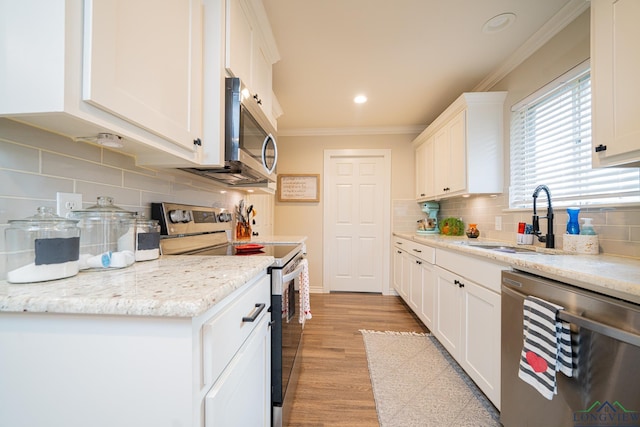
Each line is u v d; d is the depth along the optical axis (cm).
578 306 88
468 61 208
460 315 168
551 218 159
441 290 199
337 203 374
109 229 91
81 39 56
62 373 53
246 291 82
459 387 160
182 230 135
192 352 51
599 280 83
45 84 54
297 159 373
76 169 83
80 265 76
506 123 217
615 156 105
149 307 50
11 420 54
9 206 66
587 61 149
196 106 103
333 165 374
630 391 73
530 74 192
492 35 179
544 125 185
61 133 77
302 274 168
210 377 56
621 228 131
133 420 52
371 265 370
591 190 149
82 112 57
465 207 286
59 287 59
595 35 111
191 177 153
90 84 57
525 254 135
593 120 112
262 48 168
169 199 135
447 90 256
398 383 164
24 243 66
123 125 68
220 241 179
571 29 159
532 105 196
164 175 130
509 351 119
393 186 363
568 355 89
